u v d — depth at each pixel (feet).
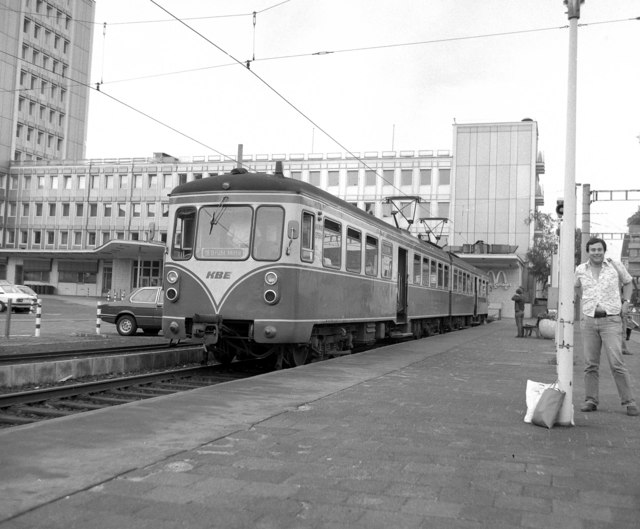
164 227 213.66
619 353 25.07
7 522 12.53
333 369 37.40
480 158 199.93
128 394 33.60
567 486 15.64
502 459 18.01
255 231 38.93
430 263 75.20
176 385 36.78
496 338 74.18
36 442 18.47
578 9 24.53
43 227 227.81
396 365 40.70
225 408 24.27
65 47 258.78
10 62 233.14
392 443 19.58
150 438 19.29
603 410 26.17
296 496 14.47
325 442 19.47
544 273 181.78
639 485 15.80
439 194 201.16
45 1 247.50
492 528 12.85
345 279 45.85
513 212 197.06
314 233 40.55
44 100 248.93
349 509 13.73
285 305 38.17
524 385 33.06
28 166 229.66
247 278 38.63
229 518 13.06
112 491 14.47
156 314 65.31
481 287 120.47
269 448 18.60
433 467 17.03
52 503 13.61
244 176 39.78
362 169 205.77
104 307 66.80
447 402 27.12
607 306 25.22
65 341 56.70
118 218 219.20
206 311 39.34
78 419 21.66
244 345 41.70
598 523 13.23
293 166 210.18
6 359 41.57
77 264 214.28
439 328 86.99
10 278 220.23
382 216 203.21
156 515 13.11
